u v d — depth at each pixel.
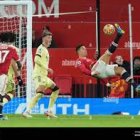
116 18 58.12
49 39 39.75
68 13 53.69
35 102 39.94
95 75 45.66
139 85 46.50
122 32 43.16
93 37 55.78
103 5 58.28
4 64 36.50
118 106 46.41
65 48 52.06
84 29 55.97
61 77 49.16
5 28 48.12
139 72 49.44
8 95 37.22
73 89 49.25
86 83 49.22
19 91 45.34
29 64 41.59
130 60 49.78
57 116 40.31
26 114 39.34
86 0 58.88
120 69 44.91
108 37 54.97
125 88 47.94
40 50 39.75
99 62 45.03
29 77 41.53
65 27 56.06
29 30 41.66
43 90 39.81
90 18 58.22
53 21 58.09
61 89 48.72
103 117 38.41
